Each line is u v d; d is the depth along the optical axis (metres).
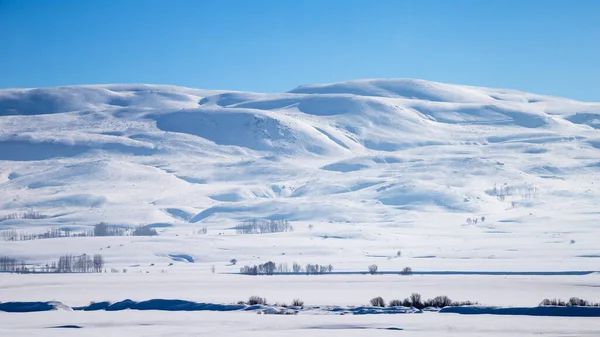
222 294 198.50
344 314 140.25
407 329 118.00
